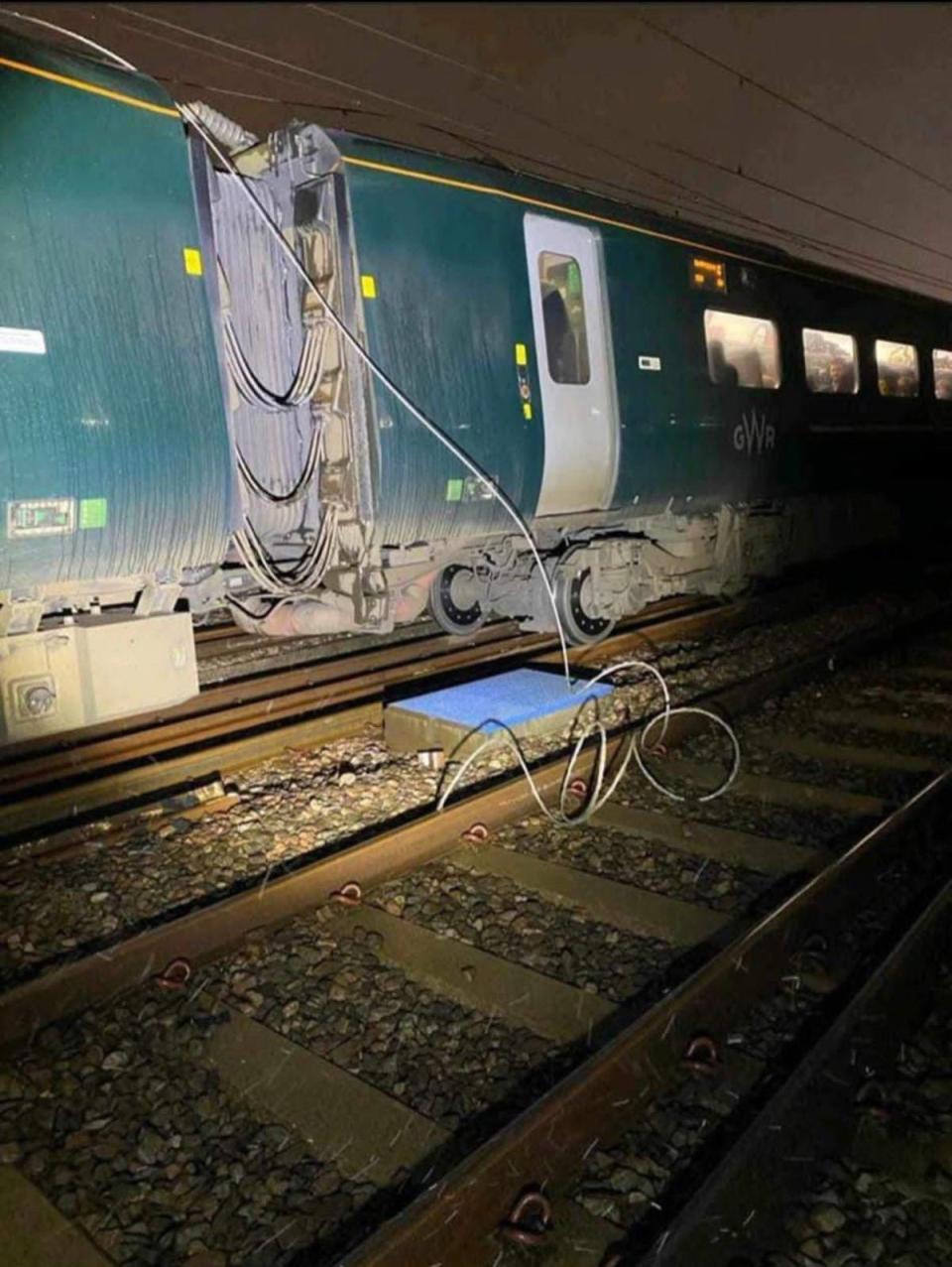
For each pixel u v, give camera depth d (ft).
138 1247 8.09
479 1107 9.68
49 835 15.46
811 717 21.34
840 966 12.38
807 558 36.60
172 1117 9.57
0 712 14.98
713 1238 7.74
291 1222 8.31
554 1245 8.16
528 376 22.31
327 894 13.32
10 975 12.12
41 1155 9.05
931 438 44.47
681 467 27.32
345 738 20.49
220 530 17.06
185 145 16.20
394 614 21.02
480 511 21.72
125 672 16.35
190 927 11.87
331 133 18.58
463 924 12.96
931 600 35.76
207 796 17.25
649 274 26.00
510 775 17.85
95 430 14.84
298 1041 10.70
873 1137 9.53
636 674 24.32
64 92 14.65
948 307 45.93
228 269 18.48
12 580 14.70
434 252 20.16
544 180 23.52
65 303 14.49
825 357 34.91
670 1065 10.06
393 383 19.22
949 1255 8.25
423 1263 7.48
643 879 14.19
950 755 18.79
